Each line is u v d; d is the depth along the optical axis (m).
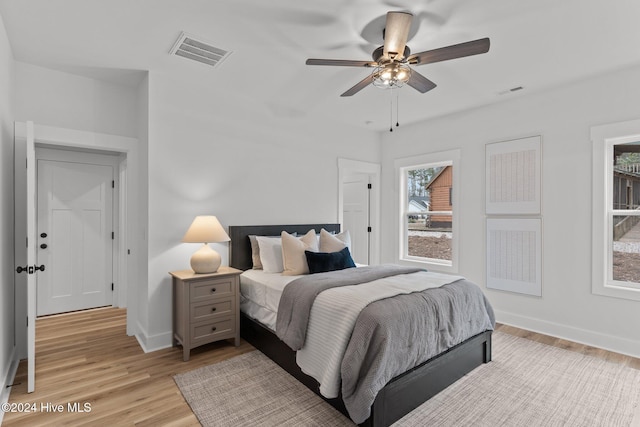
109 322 3.71
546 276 3.44
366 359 1.92
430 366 2.19
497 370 2.64
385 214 5.15
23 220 2.83
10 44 2.53
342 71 3.04
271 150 3.94
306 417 2.02
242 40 2.49
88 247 4.16
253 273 3.34
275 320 2.75
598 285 3.11
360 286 2.48
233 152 3.63
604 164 3.08
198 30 2.36
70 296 4.04
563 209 3.33
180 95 3.24
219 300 3.00
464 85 3.32
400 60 2.23
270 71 3.04
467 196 4.11
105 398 2.21
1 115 2.21
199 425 1.94
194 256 3.02
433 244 4.68
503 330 3.55
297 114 4.18
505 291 3.76
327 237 3.56
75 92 3.07
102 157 4.23
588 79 3.16
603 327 3.08
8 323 2.48
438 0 1.98
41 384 2.39
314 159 4.37
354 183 5.37
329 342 2.11
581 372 2.60
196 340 2.87
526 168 3.58
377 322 1.95
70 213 4.04
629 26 2.24
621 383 2.43
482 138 3.97
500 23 2.22
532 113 3.55
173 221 3.20
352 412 1.83
